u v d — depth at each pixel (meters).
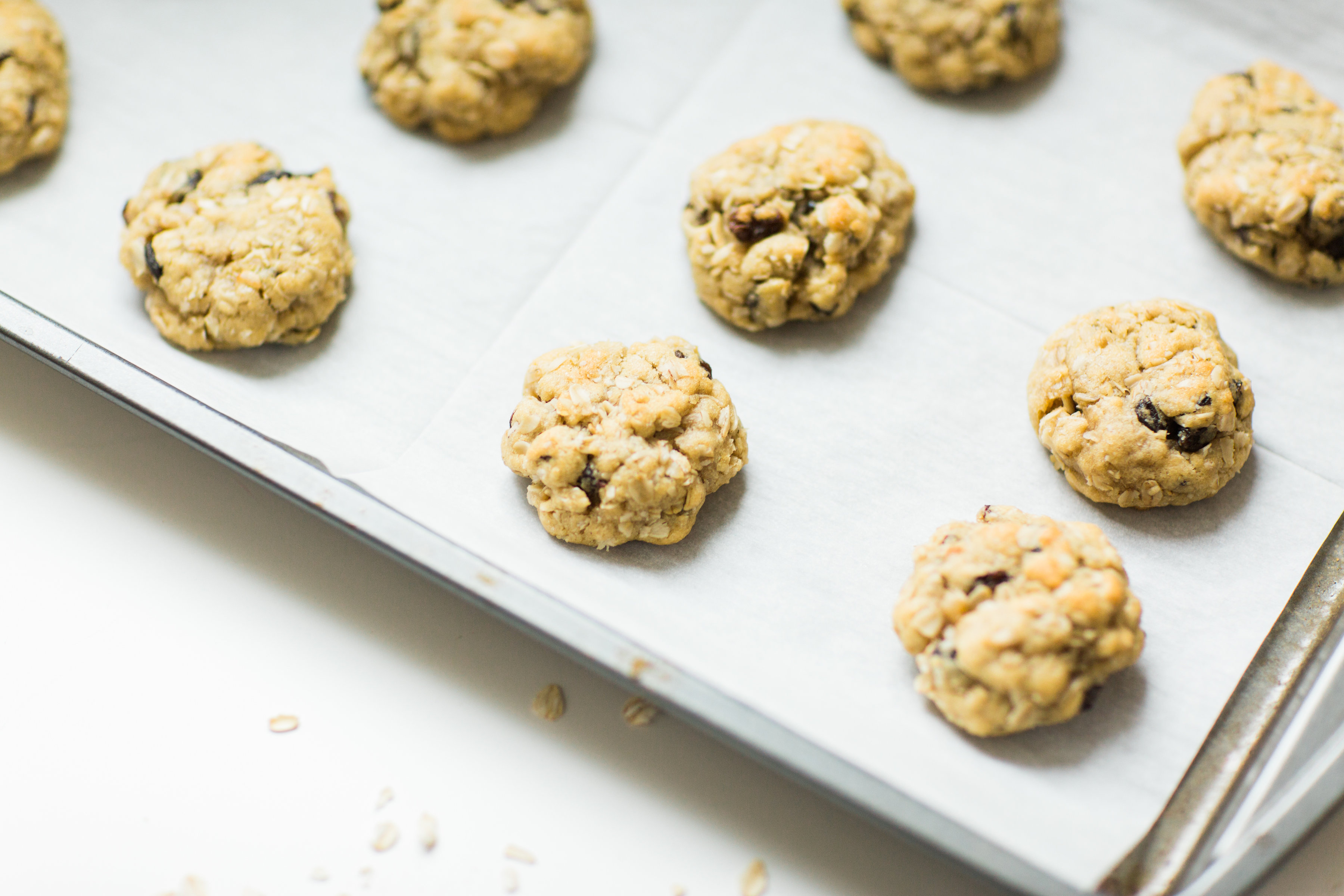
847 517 0.48
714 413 0.47
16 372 0.50
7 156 0.51
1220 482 0.47
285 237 0.49
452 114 0.52
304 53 0.54
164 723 0.47
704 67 0.53
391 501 0.47
